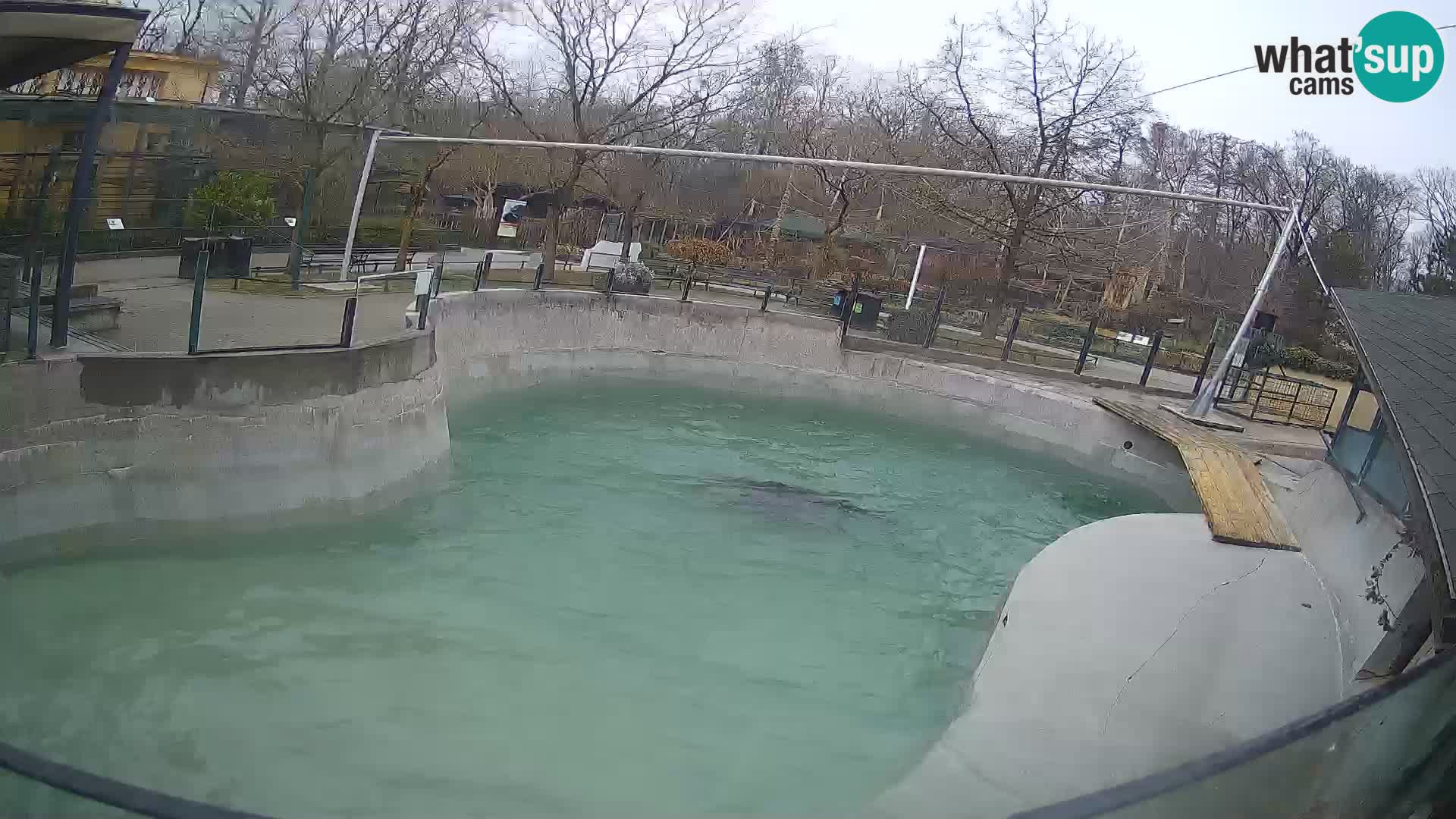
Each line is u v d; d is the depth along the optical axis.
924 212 38.78
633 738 10.33
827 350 29.17
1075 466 25.62
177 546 12.66
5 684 9.27
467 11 32.78
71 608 10.77
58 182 18.33
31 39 10.80
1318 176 56.53
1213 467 20.00
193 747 9.01
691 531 17.55
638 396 26.47
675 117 35.31
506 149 38.28
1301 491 17.73
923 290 39.75
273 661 10.80
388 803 8.70
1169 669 10.63
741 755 10.23
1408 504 12.32
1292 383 31.62
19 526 11.13
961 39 37.06
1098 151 37.31
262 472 13.59
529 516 16.91
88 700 9.34
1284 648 11.35
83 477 11.78
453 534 15.51
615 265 32.84
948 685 12.56
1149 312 42.84
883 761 10.30
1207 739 9.34
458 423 21.17
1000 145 37.81
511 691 11.05
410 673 11.09
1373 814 6.05
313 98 28.81
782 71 49.66
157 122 21.77
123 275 18.36
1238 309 44.72
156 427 12.48
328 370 14.47
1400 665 9.41
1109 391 29.17
